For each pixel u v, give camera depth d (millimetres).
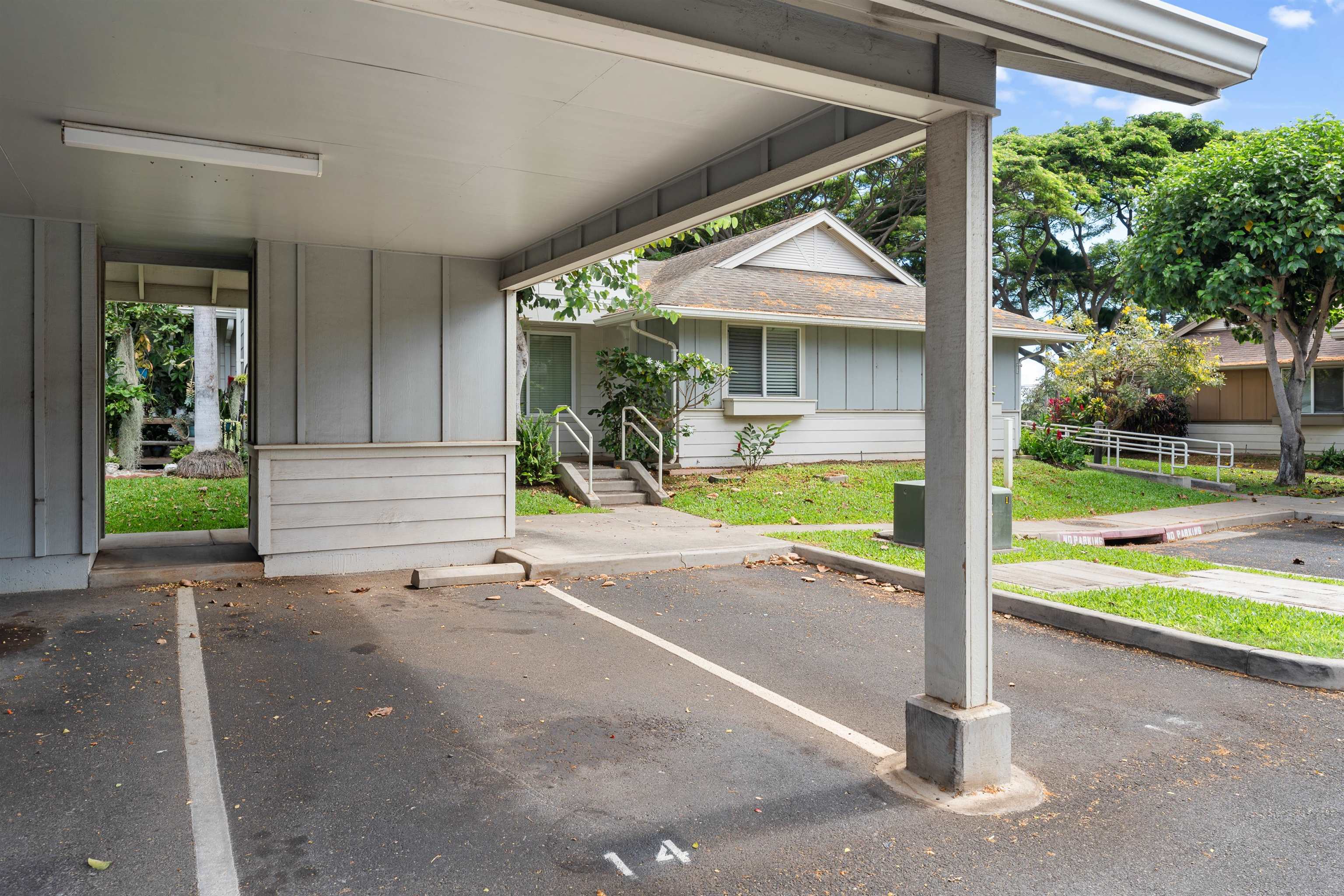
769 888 2783
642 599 6926
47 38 3689
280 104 4484
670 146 5102
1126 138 33750
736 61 3012
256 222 7004
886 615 6477
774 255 17594
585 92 4293
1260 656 5039
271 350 7637
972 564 3496
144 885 2750
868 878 2852
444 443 8281
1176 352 19703
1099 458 20219
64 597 6680
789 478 14016
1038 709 4531
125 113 4605
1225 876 2873
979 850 3039
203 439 14773
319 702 4473
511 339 8742
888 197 30531
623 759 3824
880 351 16641
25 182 5824
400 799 3393
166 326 18797
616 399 14078
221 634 5691
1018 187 30484
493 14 2684
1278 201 14133
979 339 3461
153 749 3832
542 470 12883
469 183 5910
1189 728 4250
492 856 2967
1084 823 3250
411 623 6102
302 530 7691
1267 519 13172
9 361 6738
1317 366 21891
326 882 2781
